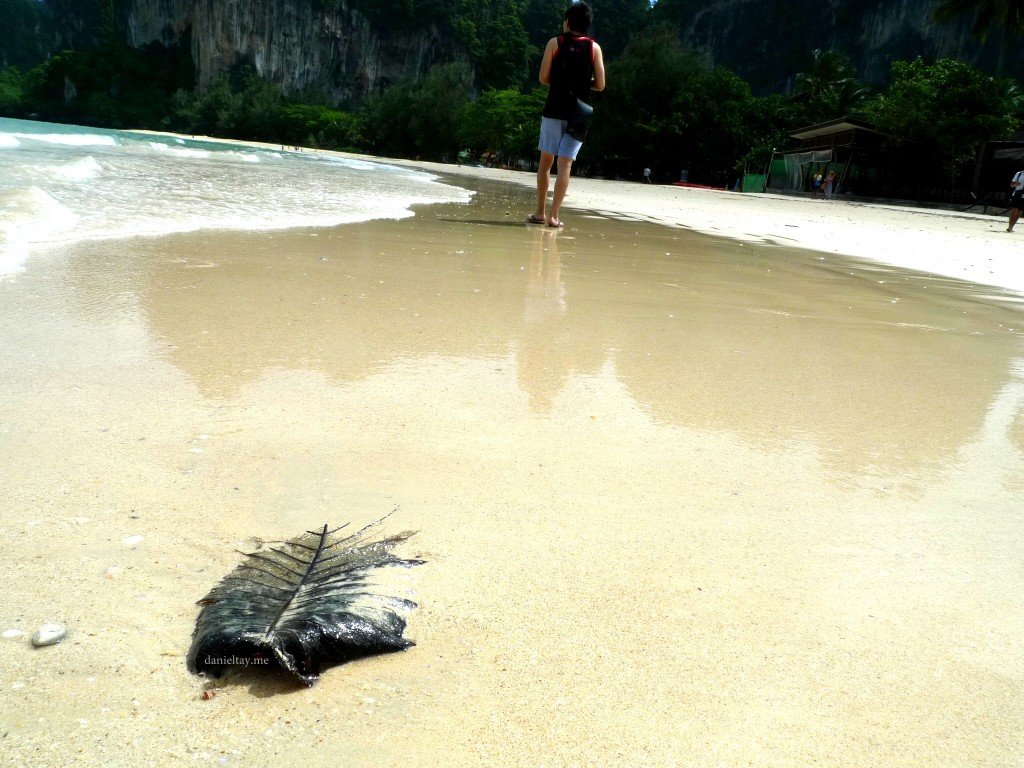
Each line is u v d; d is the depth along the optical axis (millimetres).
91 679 978
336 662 1036
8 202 4516
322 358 2416
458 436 1883
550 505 1560
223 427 1823
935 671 1115
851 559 1427
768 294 4398
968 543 1515
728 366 2729
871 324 3730
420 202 9188
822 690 1061
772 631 1188
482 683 1027
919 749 960
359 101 111250
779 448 1963
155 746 882
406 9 108438
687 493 1663
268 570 1207
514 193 14445
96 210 5012
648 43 47844
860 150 32250
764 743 956
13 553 1242
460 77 74438
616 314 3484
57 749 867
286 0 107812
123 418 1822
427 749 909
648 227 8602
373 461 1705
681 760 920
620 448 1889
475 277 4121
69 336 2391
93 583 1181
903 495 1725
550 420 2049
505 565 1323
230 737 904
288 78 110688
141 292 3033
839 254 7145
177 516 1402
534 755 911
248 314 2871
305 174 12844
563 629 1158
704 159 47531
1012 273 6445
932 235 10375
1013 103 30938
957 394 2572
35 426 1730
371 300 3303
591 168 51469
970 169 31672
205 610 1091
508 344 2781
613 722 975
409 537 1386
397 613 1145
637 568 1347
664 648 1130
